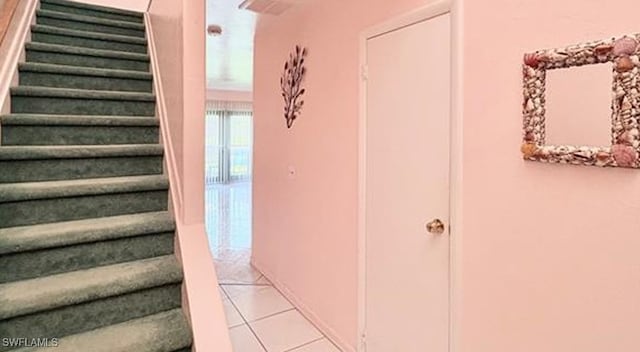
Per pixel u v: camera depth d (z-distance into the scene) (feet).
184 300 5.88
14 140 7.07
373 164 7.35
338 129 8.43
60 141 7.52
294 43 10.31
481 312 5.25
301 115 10.03
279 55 11.25
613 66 3.67
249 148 37.01
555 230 4.32
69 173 7.03
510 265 4.83
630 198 3.68
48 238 5.58
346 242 8.23
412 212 6.46
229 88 33.19
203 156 6.60
